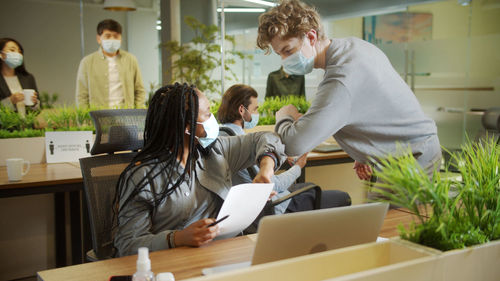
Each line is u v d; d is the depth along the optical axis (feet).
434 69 18.44
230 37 13.41
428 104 18.54
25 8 10.63
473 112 19.45
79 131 10.69
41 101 10.85
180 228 5.31
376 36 16.55
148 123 5.41
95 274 4.00
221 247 4.64
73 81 11.28
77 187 8.80
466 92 19.24
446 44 18.45
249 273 2.65
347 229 3.49
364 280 2.62
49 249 10.86
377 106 5.83
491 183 3.70
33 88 10.75
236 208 4.63
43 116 10.85
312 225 3.26
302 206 8.02
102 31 11.57
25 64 10.67
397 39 17.03
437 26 18.26
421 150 6.08
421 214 3.54
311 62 5.98
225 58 13.38
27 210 10.52
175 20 12.58
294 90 14.03
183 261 4.26
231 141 5.99
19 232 10.48
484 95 19.53
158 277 3.54
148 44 12.29
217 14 13.16
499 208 3.58
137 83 12.22
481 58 19.36
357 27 15.83
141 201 5.01
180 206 5.20
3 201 10.25
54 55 11.03
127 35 11.94
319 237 3.35
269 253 3.17
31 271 10.68
